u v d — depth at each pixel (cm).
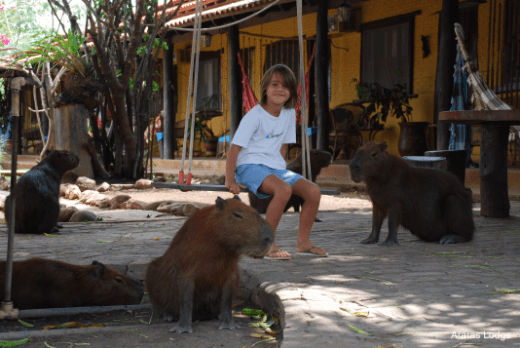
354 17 1374
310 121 1435
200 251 257
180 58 1844
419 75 1240
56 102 1165
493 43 1028
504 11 1043
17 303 306
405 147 1157
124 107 1172
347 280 329
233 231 251
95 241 511
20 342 250
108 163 1290
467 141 995
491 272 352
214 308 291
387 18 1301
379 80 1342
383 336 228
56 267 317
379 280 330
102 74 1177
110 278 321
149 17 1201
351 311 263
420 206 462
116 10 1088
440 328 238
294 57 1491
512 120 577
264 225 253
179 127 1777
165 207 762
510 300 282
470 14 1139
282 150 424
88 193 987
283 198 375
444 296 292
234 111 1352
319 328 238
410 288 309
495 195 632
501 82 1022
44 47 1119
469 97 981
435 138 1181
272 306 302
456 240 470
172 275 269
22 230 556
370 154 445
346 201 853
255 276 346
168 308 292
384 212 474
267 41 1564
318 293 296
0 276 306
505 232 530
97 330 269
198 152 1786
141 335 263
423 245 465
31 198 543
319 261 393
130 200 853
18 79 271
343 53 1427
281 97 387
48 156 570
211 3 1414
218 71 1738
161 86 1848
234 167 384
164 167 1546
